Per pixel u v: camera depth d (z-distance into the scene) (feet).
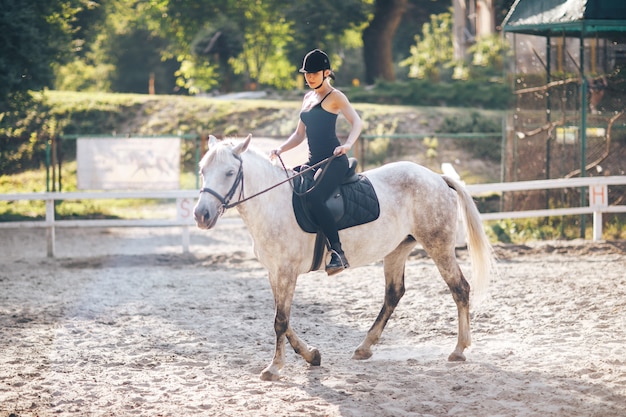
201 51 123.85
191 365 24.89
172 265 47.06
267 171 23.24
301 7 113.70
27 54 72.18
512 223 57.47
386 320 25.63
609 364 23.40
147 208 75.87
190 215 50.75
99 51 167.73
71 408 20.45
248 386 22.31
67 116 89.86
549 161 57.16
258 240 23.21
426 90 96.84
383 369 23.97
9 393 21.71
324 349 27.09
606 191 51.08
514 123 58.44
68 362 25.27
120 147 59.06
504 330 29.04
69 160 83.66
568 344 26.40
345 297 35.86
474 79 109.91
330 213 23.18
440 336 28.63
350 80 156.04
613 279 37.60
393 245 24.88
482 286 25.57
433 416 19.38
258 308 34.01
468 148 82.38
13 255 53.36
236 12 122.42
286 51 122.83
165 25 125.29
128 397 21.31
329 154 23.67
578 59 60.49
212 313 33.01
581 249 47.93
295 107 91.81
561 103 56.65
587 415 19.15
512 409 19.72
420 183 25.22
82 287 39.55
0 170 81.71
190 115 90.43
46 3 74.49
